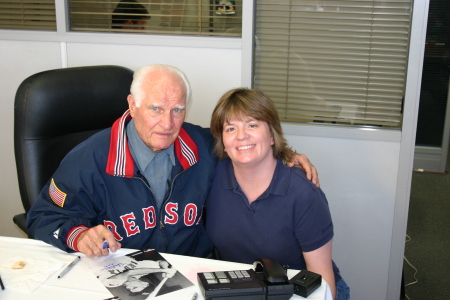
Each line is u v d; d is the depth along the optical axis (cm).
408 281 241
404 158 194
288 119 207
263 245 140
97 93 174
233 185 142
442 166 415
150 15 208
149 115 139
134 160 145
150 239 147
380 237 206
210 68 205
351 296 216
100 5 211
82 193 140
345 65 195
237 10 199
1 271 112
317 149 203
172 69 144
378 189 201
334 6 189
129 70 189
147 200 144
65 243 126
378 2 185
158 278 110
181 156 150
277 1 195
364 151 198
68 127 169
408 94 187
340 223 209
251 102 133
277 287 100
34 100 158
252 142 132
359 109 199
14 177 236
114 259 120
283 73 203
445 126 404
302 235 136
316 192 136
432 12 385
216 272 106
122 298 101
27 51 219
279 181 137
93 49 213
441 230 304
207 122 212
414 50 182
